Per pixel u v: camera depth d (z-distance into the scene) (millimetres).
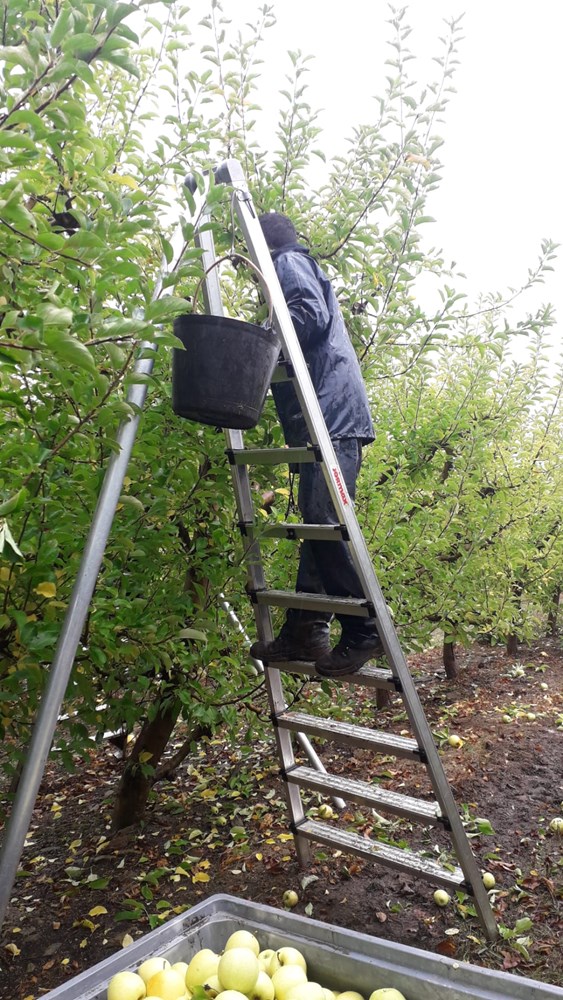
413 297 4328
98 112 3672
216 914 2139
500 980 1673
